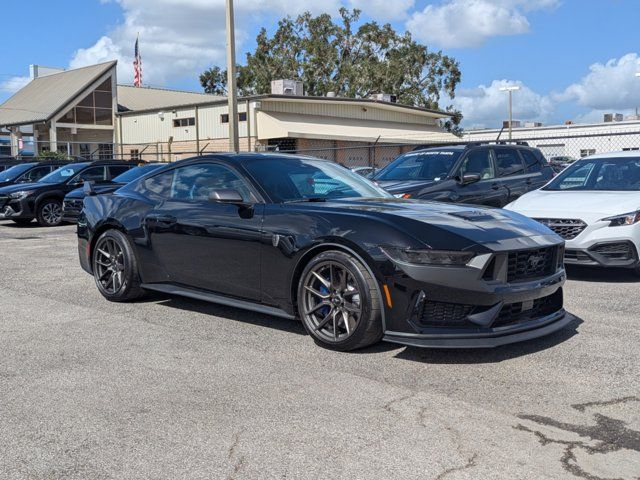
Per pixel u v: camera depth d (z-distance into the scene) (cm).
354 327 430
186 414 337
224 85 5722
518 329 423
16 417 336
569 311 562
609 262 688
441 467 277
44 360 430
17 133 4122
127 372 404
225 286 512
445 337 404
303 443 301
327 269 448
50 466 282
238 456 289
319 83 5225
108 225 605
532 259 439
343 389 371
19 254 959
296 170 545
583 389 370
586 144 5066
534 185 1002
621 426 319
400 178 934
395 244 414
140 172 1372
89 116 4050
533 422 324
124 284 589
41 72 5100
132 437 310
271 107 3347
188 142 3678
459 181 894
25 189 1484
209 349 453
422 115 4209
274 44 5325
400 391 367
